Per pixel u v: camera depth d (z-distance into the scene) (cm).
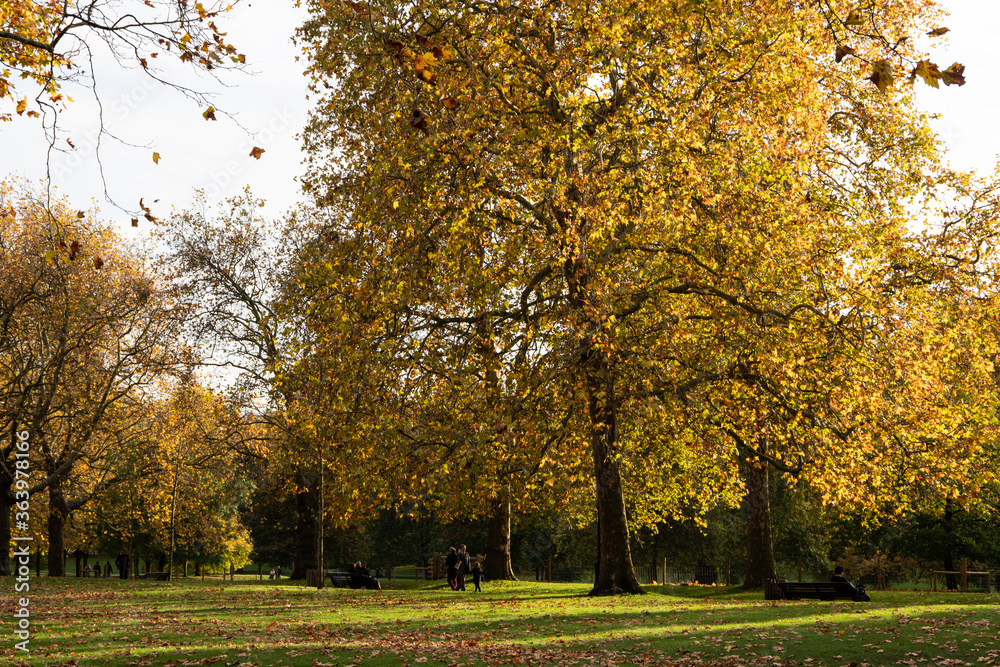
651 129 1833
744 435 1966
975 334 2152
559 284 2186
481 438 1947
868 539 3681
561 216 1973
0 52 1041
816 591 2017
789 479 2323
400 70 1717
